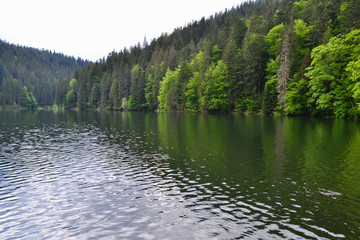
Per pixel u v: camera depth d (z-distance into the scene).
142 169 16.38
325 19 52.97
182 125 41.53
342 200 10.98
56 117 71.31
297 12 74.75
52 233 8.87
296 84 50.62
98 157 20.08
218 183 13.44
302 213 9.87
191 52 105.94
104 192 12.52
